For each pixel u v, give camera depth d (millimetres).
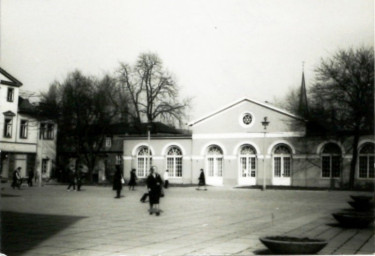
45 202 25672
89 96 58719
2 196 30406
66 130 60844
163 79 59906
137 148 53938
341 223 15836
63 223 16484
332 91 44219
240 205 24672
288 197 31766
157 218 18250
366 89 42781
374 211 20484
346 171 44344
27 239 13008
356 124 43031
